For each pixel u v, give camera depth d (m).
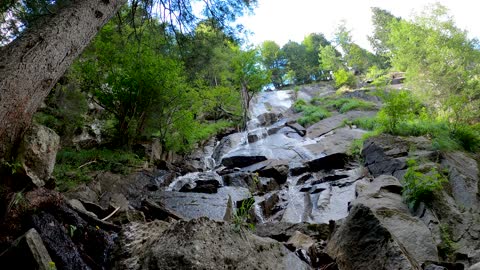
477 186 5.79
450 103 11.14
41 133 3.54
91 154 9.05
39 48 3.35
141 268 2.33
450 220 4.84
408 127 10.06
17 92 2.94
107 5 4.45
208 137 16.72
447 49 14.51
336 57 34.47
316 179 9.70
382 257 3.34
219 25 8.20
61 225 3.07
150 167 10.32
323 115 18.00
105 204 6.69
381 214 5.00
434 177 5.77
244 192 8.39
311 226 5.27
